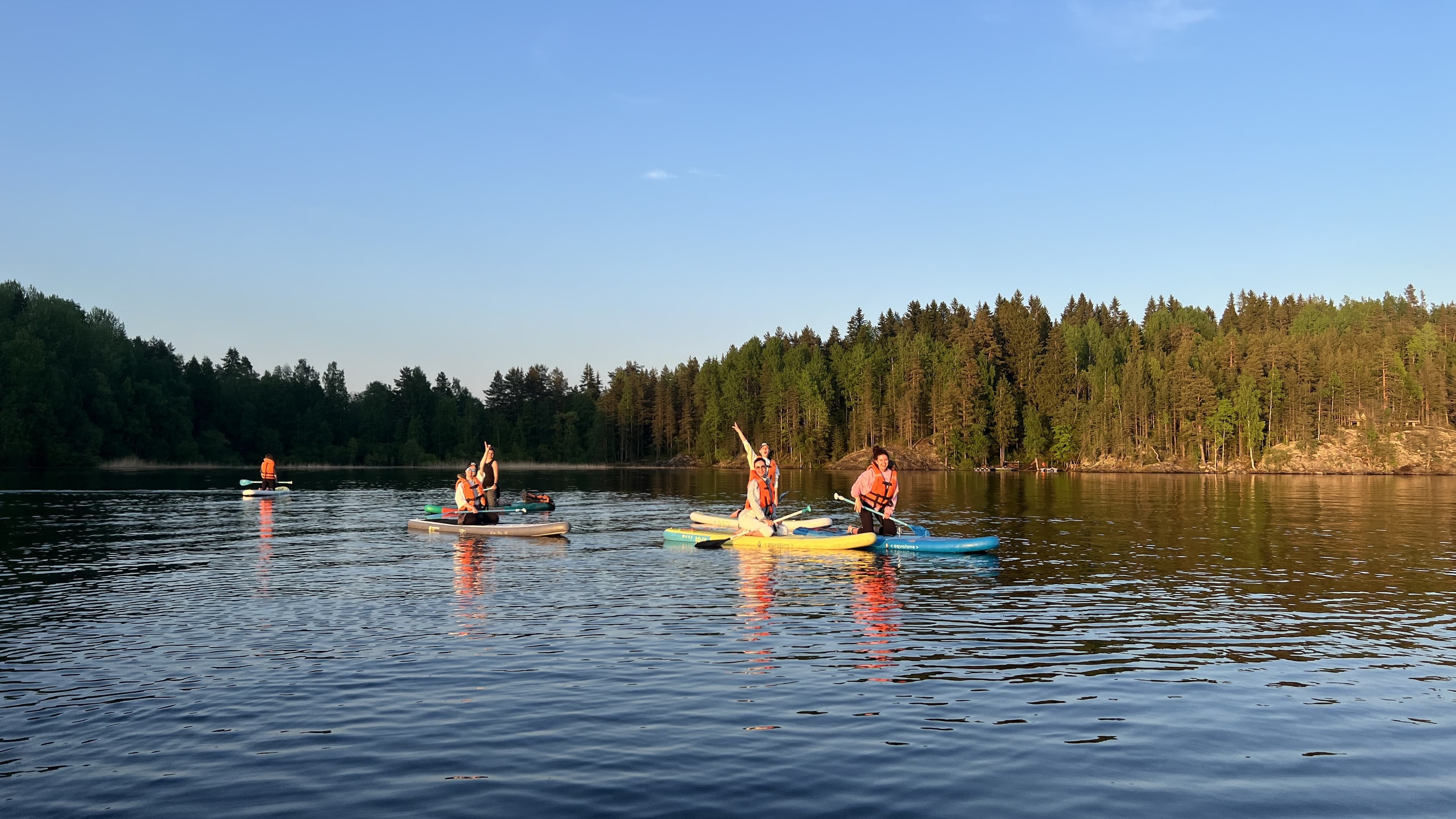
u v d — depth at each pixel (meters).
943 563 17.45
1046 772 6.18
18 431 75.12
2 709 7.70
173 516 29.06
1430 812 5.49
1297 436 104.62
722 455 134.38
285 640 10.48
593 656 9.63
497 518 24.64
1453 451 98.50
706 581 15.15
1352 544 20.70
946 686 8.38
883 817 5.43
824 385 131.62
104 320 96.94
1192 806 5.58
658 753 6.57
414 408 137.38
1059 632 10.84
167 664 9.29
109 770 6.28
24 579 15.38
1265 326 158.38
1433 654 9.68
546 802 5.68
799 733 7.02
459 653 9.79
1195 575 15.71
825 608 12.54
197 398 106.06
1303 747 6.70
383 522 27.06
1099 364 120.44
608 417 145.88
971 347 124.31
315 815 5.50
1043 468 110.19
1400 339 120.12
